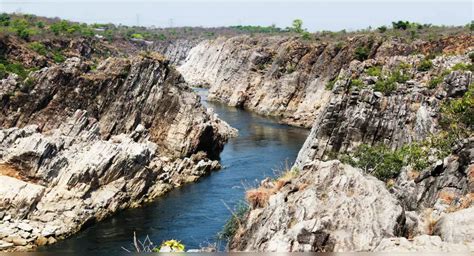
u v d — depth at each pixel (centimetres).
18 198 4806
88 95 7356
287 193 2278
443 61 7538
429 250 1772
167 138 7456
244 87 14000
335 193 2191
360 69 8925
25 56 10144
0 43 9969
